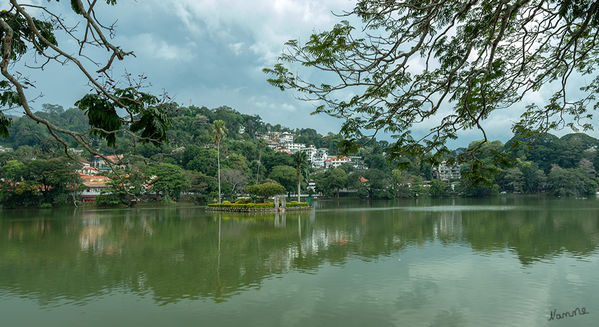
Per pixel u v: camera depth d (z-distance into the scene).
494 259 17.02
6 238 25.84
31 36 3.63
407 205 69.25
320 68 4.62
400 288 12.62
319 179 104.88
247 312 10.52
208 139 118.25
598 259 16.81
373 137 5.15
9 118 3.18
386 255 18.34
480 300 11.26
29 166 59.03
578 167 99.94
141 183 66.25
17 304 11.41
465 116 5.36
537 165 99.88
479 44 4.92
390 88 5.34
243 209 49.81
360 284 13.13
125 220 39.56
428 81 5.17
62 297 12.10
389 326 9.41
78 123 152.75
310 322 9.74
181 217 43.44
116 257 18.64
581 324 9.34
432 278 13.82
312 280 13.77
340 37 4.37
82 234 27.73
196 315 10.36
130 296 12.12
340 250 19.97
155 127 3.17
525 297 11.50
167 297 11.97
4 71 2.85
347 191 111.81
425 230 28.41
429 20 4.14
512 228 28.73
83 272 15.48
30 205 62.91
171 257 18.50
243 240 24.11
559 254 18.08
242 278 14.22
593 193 97.25
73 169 60.56
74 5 3.38
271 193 54.22
